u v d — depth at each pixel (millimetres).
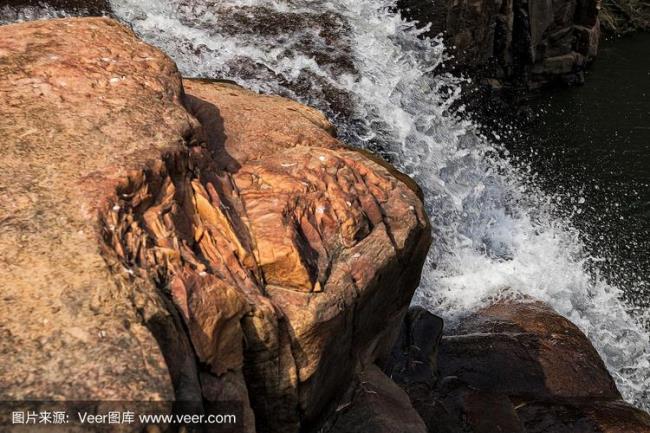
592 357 6121
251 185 4340
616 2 15062
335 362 4246
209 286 3381
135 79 4305
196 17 8594
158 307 3010
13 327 2783
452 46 10547
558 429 5305
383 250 4332
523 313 6715
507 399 5461
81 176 3486
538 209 9305
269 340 3646
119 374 2689
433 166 8617
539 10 11781
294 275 3932
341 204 4320
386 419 4418
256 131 4965
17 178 3426
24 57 4289
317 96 8188
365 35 9234
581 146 10891
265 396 3848
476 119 10703
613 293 8234
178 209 3693
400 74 9125
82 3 8141
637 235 9188
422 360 5664
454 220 8492
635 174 10383
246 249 3859
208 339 3297
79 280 2988
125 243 3289
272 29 8758
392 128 8375
